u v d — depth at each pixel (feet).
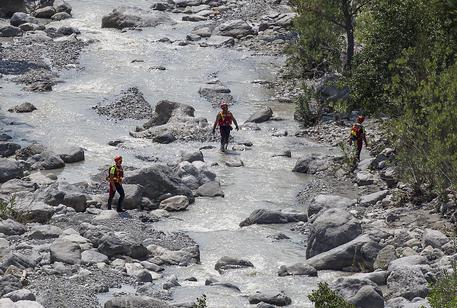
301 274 266.16
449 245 270.87
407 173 327.88
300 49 526.16
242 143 416.87
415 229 292.61
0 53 547.08
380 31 387.96
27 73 513.04
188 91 497.46
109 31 623.36
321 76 520.42
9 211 309.01
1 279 242.37
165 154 398.01
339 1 483.10
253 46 589.73
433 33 375.86
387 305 234.38
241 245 296.10
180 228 312.09
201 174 363.97
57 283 245.45
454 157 285.64
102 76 517.96
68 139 415.85
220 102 480.23
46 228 291.58
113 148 406.21
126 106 464.24
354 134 377.30
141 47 582.35
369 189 350.64
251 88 508.94
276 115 463.42
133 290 247.70
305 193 352.90
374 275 254.68
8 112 449.48
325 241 281.54
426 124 318.86
